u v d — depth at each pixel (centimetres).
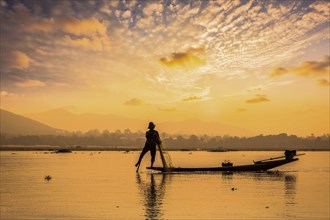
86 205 1467
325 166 4559
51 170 3609
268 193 1847
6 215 1271
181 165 5031
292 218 1235
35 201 1566
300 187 2117
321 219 1220
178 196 1723
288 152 3434
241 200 1606
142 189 1991
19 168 3962
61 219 1204
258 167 3403
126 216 1248
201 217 1240
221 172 3312
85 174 3069
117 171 3453
